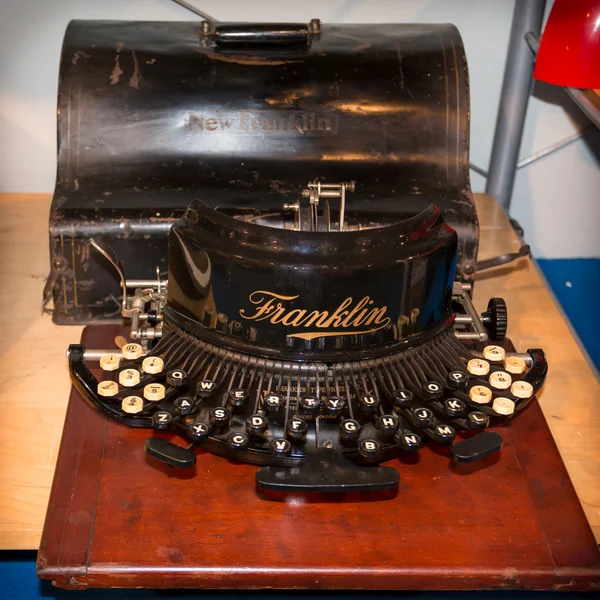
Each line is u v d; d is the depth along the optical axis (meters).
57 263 0.88
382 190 0.91
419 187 0.92
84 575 0.65
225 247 0.68
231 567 0.65
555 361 0.89
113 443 0.74
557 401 0.84
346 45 0.97
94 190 0.90
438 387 0.68
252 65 0.95
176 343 0.72
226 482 0.71
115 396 0.71
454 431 0.67
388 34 0.99
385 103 0.94
